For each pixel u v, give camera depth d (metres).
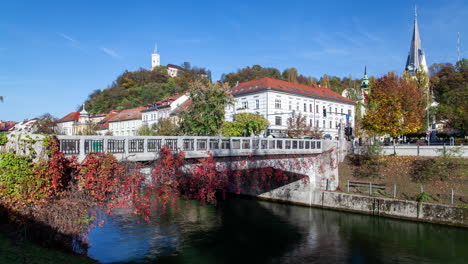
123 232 20.80
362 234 21.78
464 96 41.38
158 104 71.06
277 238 20.97
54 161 10.81
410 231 22.11
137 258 16.61
